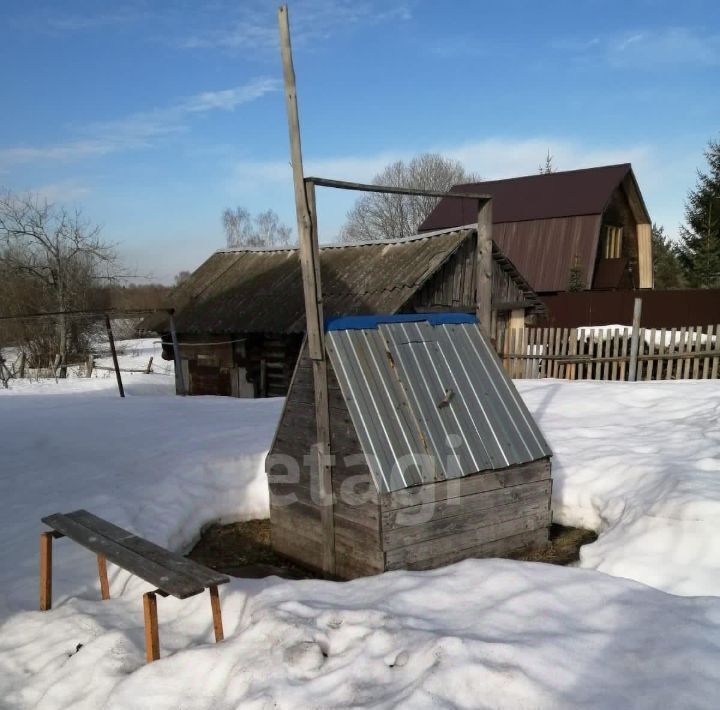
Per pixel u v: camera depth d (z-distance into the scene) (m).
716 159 26.88
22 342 25.12
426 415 4.68
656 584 3.99
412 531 4.42
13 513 6.04
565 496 5.95
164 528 5.81
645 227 25.11
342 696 2.82
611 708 2.47
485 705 2.57
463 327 5.42
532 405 9.42
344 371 4.59
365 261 12.80
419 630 3.20
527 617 3.24
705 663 2.64
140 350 29.41
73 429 9.73
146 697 3.12
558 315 19.02
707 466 5.50
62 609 4.17
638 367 11.26
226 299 14.21
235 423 9.51
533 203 23.11
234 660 3.28
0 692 3.36
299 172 4.49
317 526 5.05
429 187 50.69
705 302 16.98
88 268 26.94
